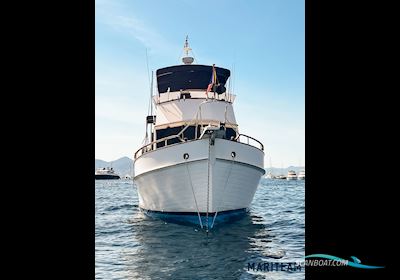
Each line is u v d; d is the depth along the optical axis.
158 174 12.69
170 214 13.20
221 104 14.59
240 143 12.54
